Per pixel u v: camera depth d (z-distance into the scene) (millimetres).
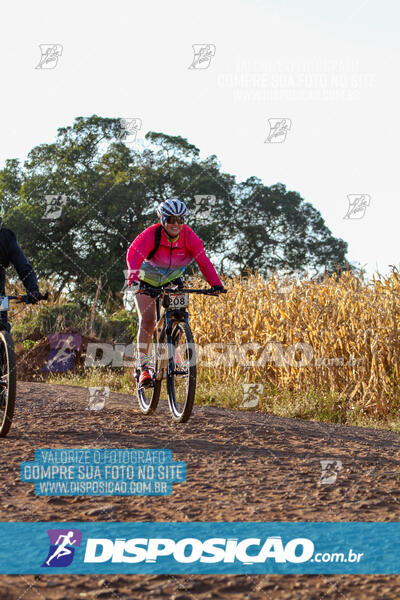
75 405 8539
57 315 21500
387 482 4879
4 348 6277
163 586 2988
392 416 10539
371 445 6586
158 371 7320
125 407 8617
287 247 51188
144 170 46500
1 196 47688
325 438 6859
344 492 4562
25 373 17016
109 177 45594
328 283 13492
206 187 46312
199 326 15086
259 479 4859
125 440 6117
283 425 7812
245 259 48875
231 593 2938
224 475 4949
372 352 10992
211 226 45812
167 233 7195
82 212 43875
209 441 6250
